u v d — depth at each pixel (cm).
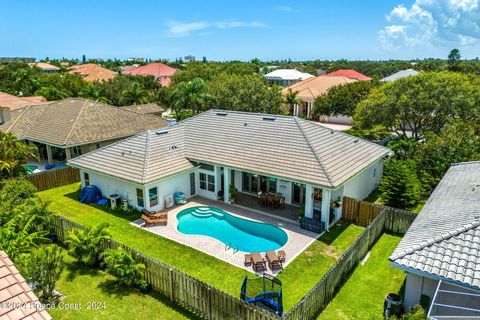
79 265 1691
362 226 2134
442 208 1581
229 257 1794
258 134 2602
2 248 1420
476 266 1084
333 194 2178
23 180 2331
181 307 1397
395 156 3127
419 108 3366
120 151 2595
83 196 2542
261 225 2162
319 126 2683
